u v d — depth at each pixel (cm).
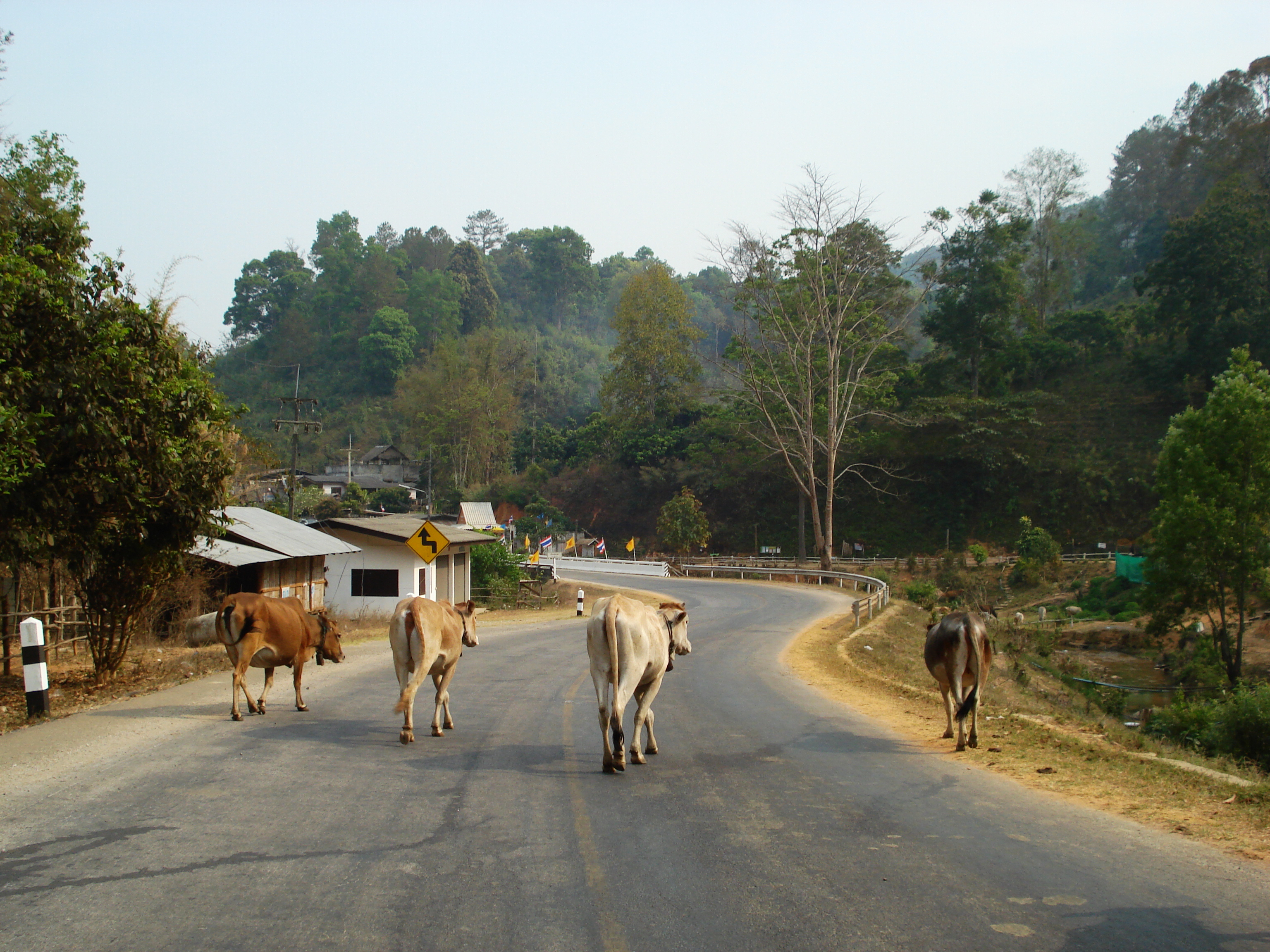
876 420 6881
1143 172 11275
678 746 971
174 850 570
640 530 7962
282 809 667
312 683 1376
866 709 1324
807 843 617
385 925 457
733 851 594
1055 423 6931
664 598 4141
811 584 5156
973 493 6856
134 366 1177
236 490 3250
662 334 8556
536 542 7619
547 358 12925
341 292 13875
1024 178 8744
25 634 1024
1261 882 548
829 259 5184
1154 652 3947
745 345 5634
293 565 2602
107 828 614
